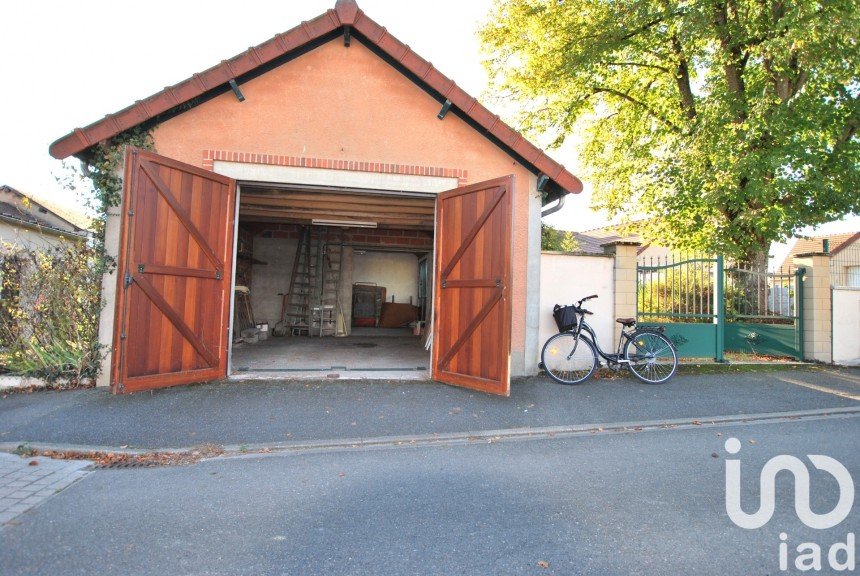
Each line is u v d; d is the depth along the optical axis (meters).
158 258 5.97
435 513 3.31
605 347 8.15
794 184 10.45
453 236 6.99
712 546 2.92
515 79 15.66
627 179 15.91
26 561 2.65
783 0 9.83
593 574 2.62
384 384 6.73
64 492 3.57
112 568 2.61
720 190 10.77
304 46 6.98
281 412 5.46
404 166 7.13
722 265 9.18
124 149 5.92
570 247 20.84
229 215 6.75
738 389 7.05
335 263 13.80
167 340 6.10
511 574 2.62
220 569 2.62
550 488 3.74
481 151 7.31
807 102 10.83
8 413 5.20
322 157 6.94
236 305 11.45
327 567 2.66
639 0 12.02
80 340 6.26
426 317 14.30
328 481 3.84
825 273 9.64
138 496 3.53
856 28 8.68
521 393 6.47
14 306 6.30
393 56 6.82
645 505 3.46
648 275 9.01
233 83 6.57
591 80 15.09
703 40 12.59
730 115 11.05
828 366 9.23
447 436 4.96
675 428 5.37
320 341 11.98
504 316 6.23
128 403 5.52
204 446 4.53
